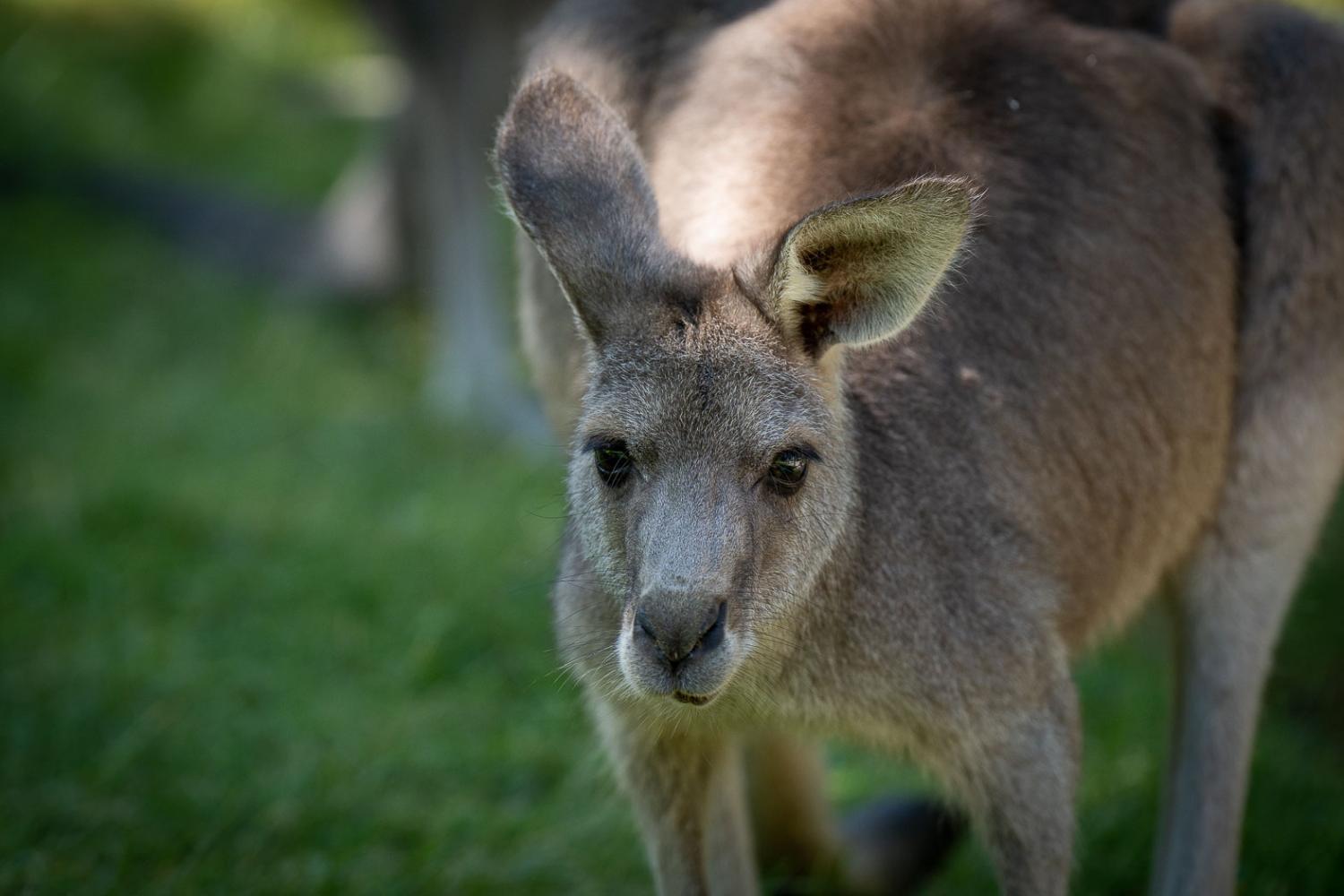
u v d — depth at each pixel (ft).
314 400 65.31
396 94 70.69
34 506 54.34
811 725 30.45
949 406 30.30
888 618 29.14
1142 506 33.14
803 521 27.73
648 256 27.89
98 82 90.89
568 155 28.55
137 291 73.82
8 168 81.00
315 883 36.45
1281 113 34.32
